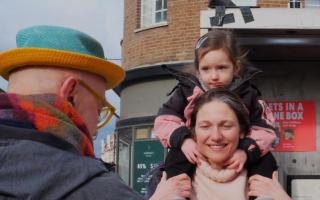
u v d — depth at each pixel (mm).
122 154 12086
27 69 1458
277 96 4297
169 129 2332
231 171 2088
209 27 3115
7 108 1326
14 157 1222
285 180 4305
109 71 1575
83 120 1480
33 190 1191
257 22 3146
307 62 4293
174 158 2221
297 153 4312
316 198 4258
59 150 1294
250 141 2148
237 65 2379
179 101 2434
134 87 11922
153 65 11422
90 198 1255
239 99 2131
